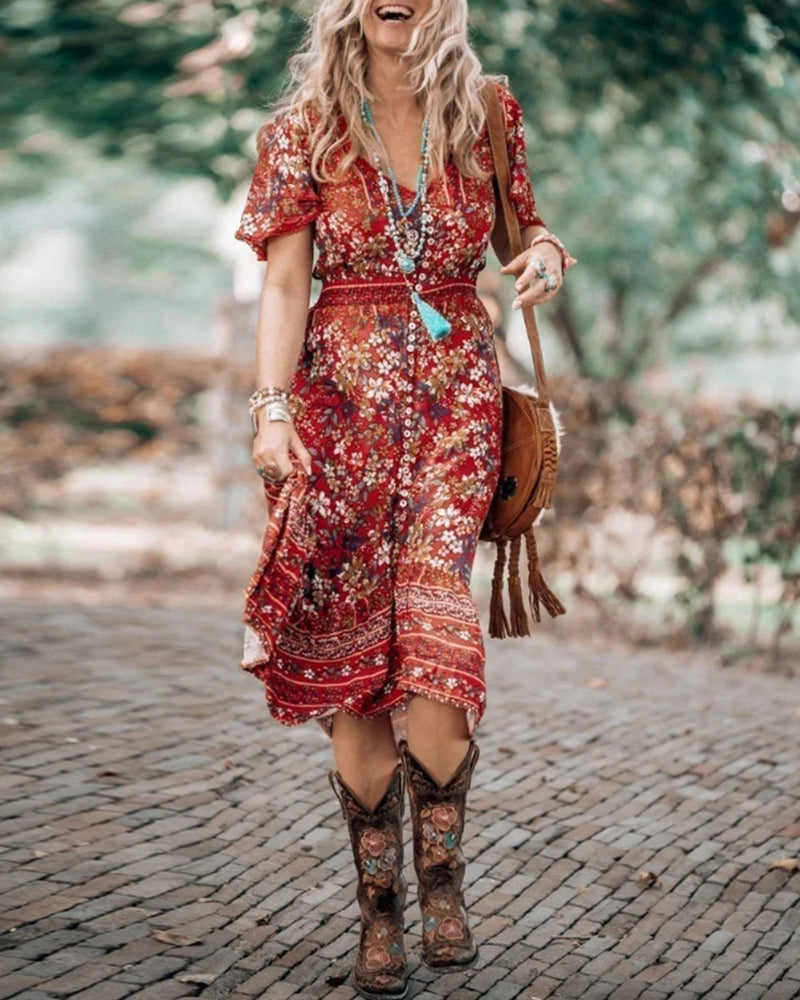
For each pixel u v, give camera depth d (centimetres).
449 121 400
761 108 1311
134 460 1797
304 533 396
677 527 1139
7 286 4369
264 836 541
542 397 417
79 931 439
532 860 549
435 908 411
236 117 1304
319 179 398
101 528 1788
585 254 1822
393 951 418
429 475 402
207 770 603
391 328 402
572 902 514
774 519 1091
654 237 1794
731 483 1110
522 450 412
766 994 447
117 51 1462
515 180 420
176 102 1616
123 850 508
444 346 404
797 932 498
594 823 594
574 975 453
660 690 870
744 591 1459
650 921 503
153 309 4250
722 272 1877
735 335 2131
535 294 407
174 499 1928
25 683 716
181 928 450
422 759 405
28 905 453
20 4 1411
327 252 405
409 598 400
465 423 403
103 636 862
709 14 1203
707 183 1532
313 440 404
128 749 620
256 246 407
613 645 1129
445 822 408
